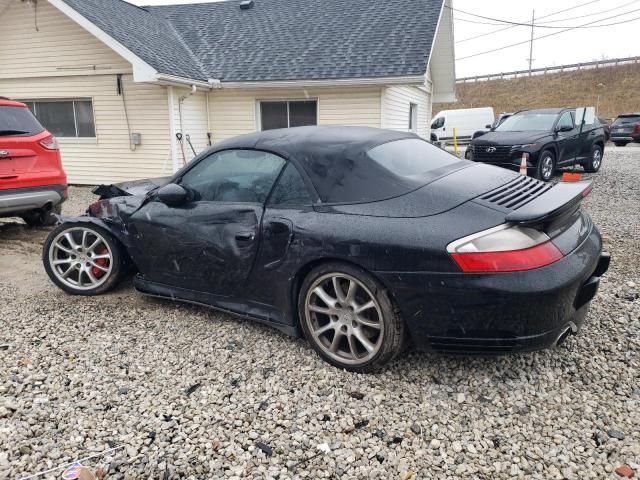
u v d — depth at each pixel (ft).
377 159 10.22
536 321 8.30
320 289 9.91
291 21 44.60
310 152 10.55
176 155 37.22
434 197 9.20
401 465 7.32
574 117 40.19
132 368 10.07
